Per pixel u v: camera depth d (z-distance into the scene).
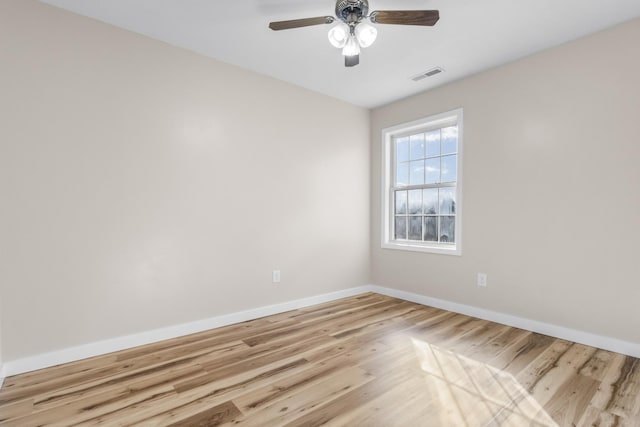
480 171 3.07
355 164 3.98
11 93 2.00
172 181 2.61
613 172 2.31
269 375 2.00
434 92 3.46
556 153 2.59
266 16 2.22
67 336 2.18
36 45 2.07
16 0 2.01
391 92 3.59
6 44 1.99
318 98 3.59
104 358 2.24
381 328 2.83
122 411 1.63
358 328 2.83
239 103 2.98
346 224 3.89
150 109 2.50
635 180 2.22
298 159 3.42
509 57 2.77
